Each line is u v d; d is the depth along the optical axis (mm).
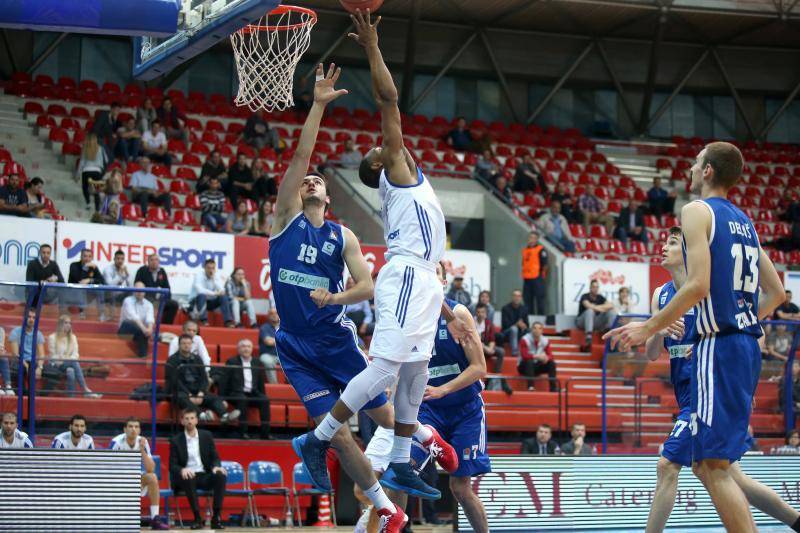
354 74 27984
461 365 7191
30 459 6297
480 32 28703
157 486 10953
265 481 12609
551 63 29719
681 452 6688
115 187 17438
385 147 5484
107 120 19438
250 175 19781
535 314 19125
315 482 5500
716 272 5133
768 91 31141
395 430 5777
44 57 24516
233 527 11766
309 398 5738
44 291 10469
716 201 5238
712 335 5160
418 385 5668
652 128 30641
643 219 23281
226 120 24562
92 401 10930
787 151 30406
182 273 16188
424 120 27422
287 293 5746
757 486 6367
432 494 5836
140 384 11125
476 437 7168
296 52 8711
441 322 7148
